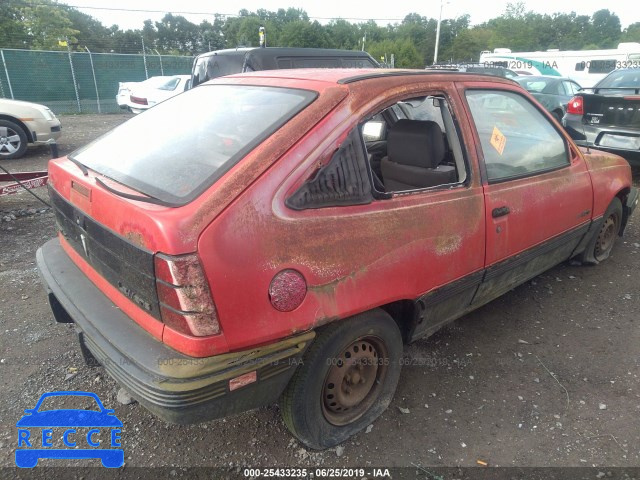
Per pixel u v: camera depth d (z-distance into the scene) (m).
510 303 3.78
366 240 2.10
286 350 1.91
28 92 19.83
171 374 1.70
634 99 6.31
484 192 2.66
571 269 4.36
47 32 36.28
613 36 85.19
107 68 21.52
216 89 2.77
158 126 2.58
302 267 1.89
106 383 2.77
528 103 3.16
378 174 3.22
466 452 2.35
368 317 2.24
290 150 1.91
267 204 1.81
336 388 2.29
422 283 2.40
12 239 4.89
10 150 8.89
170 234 1.63
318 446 2.31
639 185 6.82
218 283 1.69
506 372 2.96
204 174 1.90
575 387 2.82
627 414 2.60
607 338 3.30
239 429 2.47
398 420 2.55
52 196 2.69
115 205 1.90
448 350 3.17
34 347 3.07
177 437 2.41
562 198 3.27
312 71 2.60
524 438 2.44
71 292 2.31
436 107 3.15
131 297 1.94
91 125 15.81
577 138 6.98
